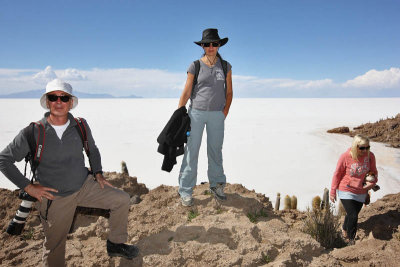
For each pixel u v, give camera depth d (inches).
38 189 88.2
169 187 173.2
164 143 130.0
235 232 121.5
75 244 118.8
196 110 136.5
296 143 1391.5
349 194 161.6
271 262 107.5
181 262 106.1
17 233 100.0
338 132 1582.2
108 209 104.7
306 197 655.1
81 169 98.2
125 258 107.7
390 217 176.6
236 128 2164.1
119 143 1537.9
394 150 1020.5
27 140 88.0
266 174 882.8
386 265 119.7
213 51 132.9
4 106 6658.5
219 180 147.6
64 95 89.3
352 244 155.2
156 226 127.6
